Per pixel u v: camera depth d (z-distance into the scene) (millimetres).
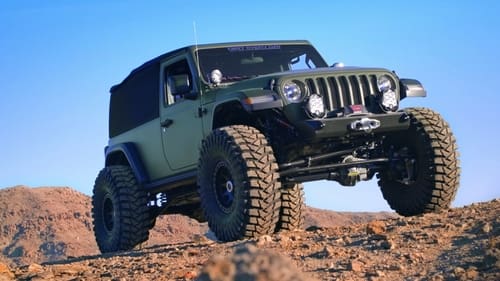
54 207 43938
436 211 7613
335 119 7051
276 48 8867
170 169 8852
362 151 7930
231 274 2049
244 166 6766
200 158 7391
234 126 7180
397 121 7355
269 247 5969
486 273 4344
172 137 8672
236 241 6730
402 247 5320
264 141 6969
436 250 5102
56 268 6426
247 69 8531
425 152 7531
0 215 43625
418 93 7770
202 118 7988
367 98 7500
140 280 5332
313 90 7273
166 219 35125
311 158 7441
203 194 7375
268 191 6766
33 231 41562
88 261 7074
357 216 29688
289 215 8492
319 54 9180
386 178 8008
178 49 8664
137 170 9383
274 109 7227
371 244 5562
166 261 6102
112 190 9539
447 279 4336
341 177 7691
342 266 4961
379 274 4637
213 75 7961
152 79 9203
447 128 7602
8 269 6363
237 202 6828
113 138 10234
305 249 5723
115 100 10180
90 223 43500
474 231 5480
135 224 9391
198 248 6695
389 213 29625
